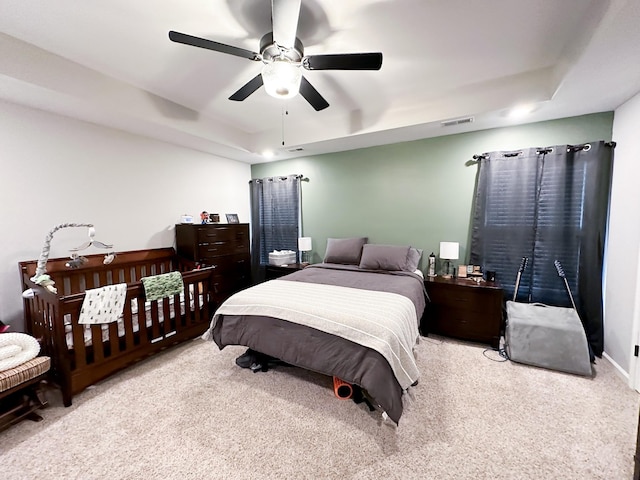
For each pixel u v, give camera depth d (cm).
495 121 283
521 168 286
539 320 245
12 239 237
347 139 346
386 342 165
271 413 181
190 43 151
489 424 169
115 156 304
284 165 465
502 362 244
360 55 160
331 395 199
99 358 211
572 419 172
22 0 153
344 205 412
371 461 144
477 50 204
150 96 274
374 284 263
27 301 234
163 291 251
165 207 360
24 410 177
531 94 236
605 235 253
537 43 193
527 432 162
